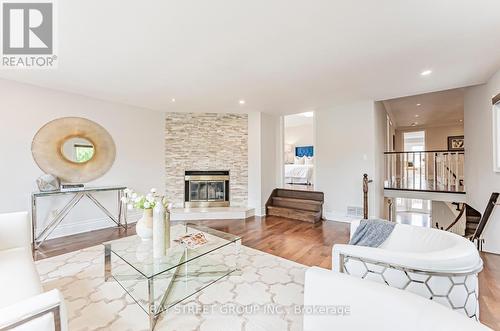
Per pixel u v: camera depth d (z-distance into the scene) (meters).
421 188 5.02
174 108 4.74
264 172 5.23
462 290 1.33
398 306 0.76
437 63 2.64
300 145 9.89
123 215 4.32
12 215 2.01
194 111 5.02
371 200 4.36
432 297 1.33
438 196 4.63
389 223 1.93
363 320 0.83
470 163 3.91
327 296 0.92
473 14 1.76
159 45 2.22
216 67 2.74
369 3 1.64
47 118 3.46
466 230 3.62
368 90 3.63
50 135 3.48
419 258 1.35
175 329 1.65
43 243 3.31
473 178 3.77
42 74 2.92
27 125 3.28
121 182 4.29
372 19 1.83
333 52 2.38
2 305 1.25
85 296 2.04
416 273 1.37
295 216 4.77
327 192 4.89
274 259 2.80
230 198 5.21
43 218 3.45
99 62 2.58
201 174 5.15
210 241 2.54
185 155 5.07
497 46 2.25
